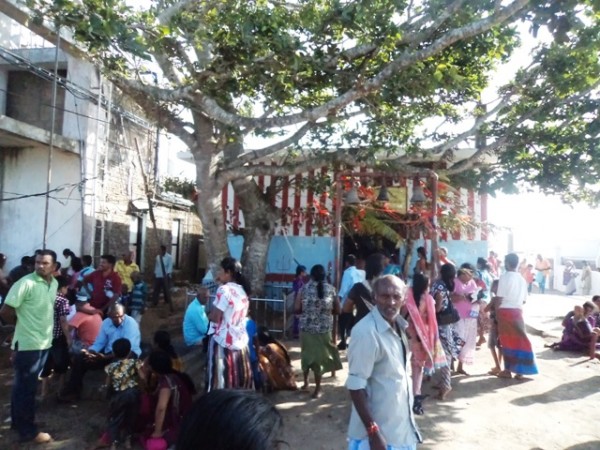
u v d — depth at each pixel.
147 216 16.59
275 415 1.33
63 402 6.11
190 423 1.28
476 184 10.80
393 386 3.15
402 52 7.30
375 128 9.23
